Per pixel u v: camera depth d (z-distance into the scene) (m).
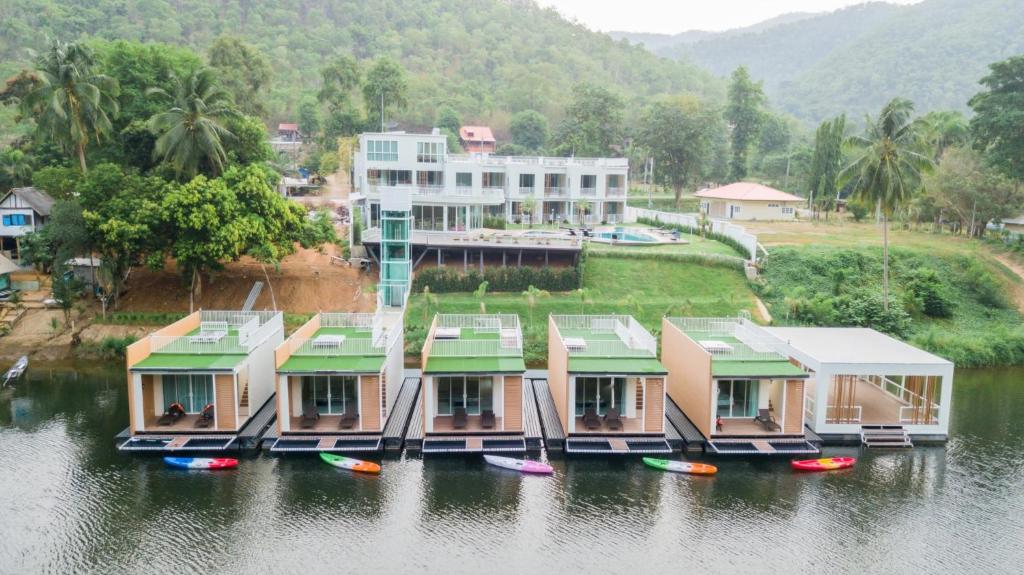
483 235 64.94
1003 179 70.31
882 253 63.69
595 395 36.00
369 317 42.62
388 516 29.08
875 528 28.67
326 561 26.08
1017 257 66.38
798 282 59.47
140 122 58.44
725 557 26.66
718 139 119.19
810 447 34.47
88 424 38.28
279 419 33.97
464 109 154.75
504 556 26.53
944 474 33.38
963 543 27.70
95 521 28.53
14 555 26.34
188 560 26.05
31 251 55.50
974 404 43.88
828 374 35.81
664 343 43.19
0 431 37.34
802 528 28.61
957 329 56.97
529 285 57.69
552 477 32.44
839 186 56.62
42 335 51.84
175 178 55.38
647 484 31.89
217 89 55.47
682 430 36.22
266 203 52.19
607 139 108.81
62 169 58.97
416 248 58.34
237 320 41.88
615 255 61.38
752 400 36.34
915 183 55.53
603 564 26.14
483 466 33.38
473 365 35.25
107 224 48.94
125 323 52.81
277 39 168.50
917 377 39.22
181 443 34.06
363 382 34.28
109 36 139.25
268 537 27.48
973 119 74.75
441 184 73.94
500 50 196.38
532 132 133.12
